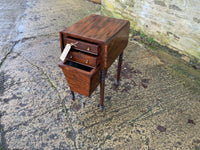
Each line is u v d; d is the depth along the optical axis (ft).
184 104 6.66
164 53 9.61
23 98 6.75
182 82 7.73
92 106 6.50
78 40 4.85
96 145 5.28
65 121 5.95
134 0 10.54
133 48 10.17
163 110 6.41
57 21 13.24
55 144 5.29
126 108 6.45
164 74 8.18
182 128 5.80
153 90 7.27
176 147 5.27
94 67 4.93
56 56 9.22
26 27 12.25
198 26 7.70
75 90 5.68
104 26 5.40
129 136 5.53
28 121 5.92
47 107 6.43
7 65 8.46
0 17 13.70
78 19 13.65
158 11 9.31
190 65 8.57
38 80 7.61
